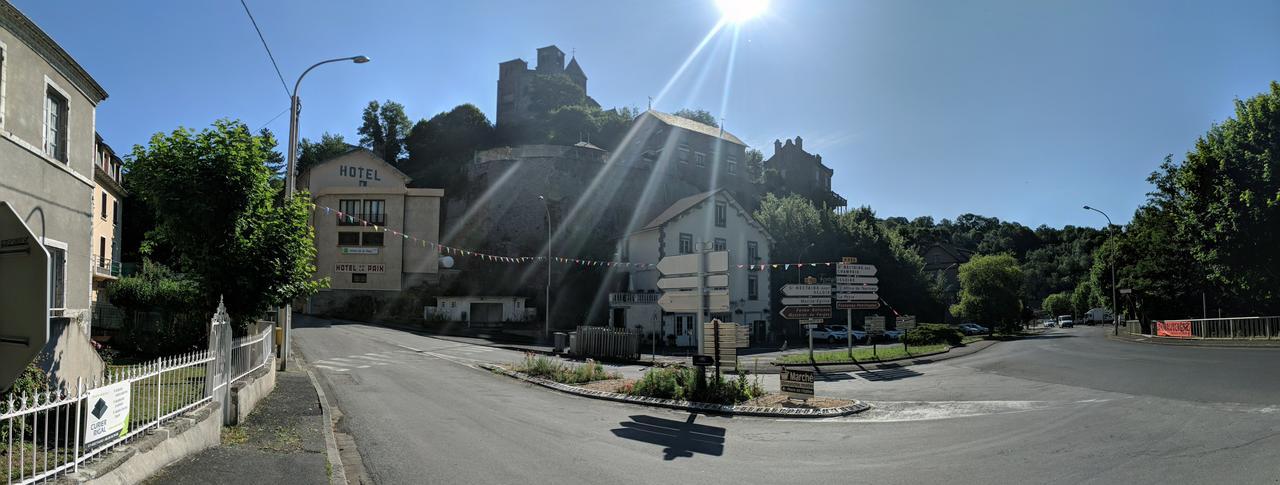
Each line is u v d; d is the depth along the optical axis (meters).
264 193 13.98
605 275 55.78
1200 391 13.40
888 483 7.43
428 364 24.39
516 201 63.84
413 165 78.06
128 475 5.91
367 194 56.50
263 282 13.67
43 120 12.32
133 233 50.62
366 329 43.19
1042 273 113.69
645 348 42.34
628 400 15.20
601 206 65.81
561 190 64.38
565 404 14.66
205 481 6.53
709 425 11.98
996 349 31.56
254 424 10.29
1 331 5.39
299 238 14.31
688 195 72.94
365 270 55.62
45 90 12.37
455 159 73.94
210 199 12.87
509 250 62.03
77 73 13.60
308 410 11.99
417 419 11.94
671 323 45.59
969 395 15.42
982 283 53.06
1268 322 28.16
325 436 9.54
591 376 18.92
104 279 34.47
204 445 8.00
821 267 57.25
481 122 78.44
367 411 12.88
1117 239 52.00
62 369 8.48
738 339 14.83
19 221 5.48
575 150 65.94
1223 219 29.91
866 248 60.19
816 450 9.51
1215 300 42.06
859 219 70.81
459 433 10.55
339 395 15.23
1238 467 7.32
